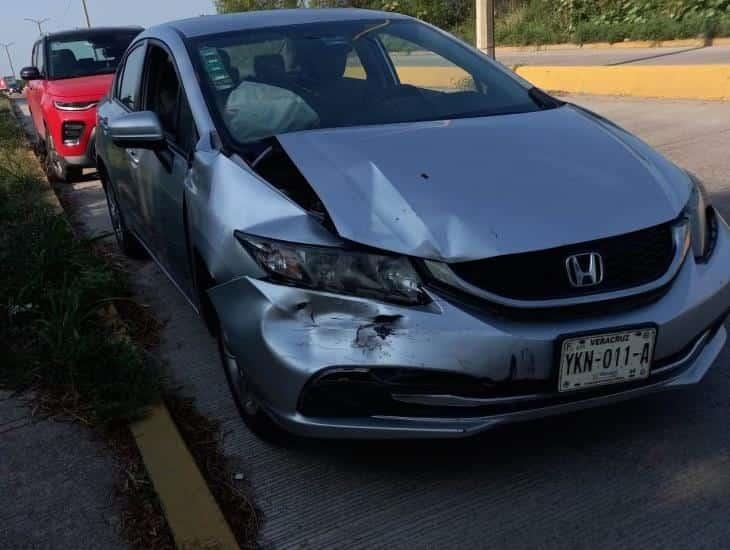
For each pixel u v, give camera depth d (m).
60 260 4.49
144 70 4.27
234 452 2.93
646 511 2.46
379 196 2.53
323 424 2.42
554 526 2.42
